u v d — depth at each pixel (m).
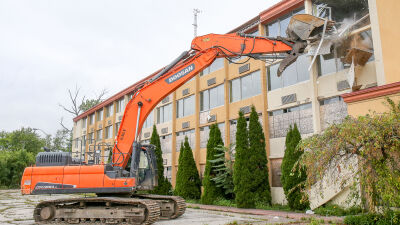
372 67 13.66
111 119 37.47
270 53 11.32
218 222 10.82
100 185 10.41
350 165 8.93
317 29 11.00
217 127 20.14
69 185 10.47
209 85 23.27
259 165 16.81
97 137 40.62
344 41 14.15
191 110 25.34
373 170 8.20
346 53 14.16
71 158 11.35
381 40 12.84
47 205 10.95
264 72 18.92
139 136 11.69
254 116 17.25
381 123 8.12
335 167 9.34
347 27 13.72
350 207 12.09
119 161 11.06
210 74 23.42
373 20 13.22
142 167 11.91
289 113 17.44
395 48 12.39
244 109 20.06
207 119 23.17
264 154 16.84
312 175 8.91
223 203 17.66
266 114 18.48
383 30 12.82
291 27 11.06
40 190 10.46
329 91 15.35
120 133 11.31
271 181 17.84
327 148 8.57
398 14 12.45
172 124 27.02
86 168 10.59
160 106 29.52
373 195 8.65
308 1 16.41
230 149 18.98
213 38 11.59
